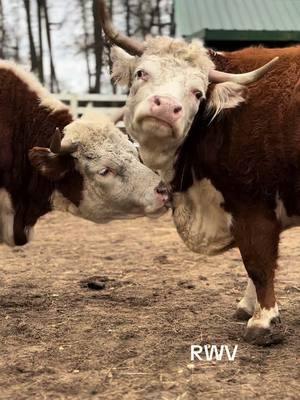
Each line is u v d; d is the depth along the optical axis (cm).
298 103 214
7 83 248
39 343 221
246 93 221
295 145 213
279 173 216
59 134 219
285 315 258
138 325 242
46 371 193
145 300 281
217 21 787
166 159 224
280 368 197
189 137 228
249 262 225
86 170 229
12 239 253
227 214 229
